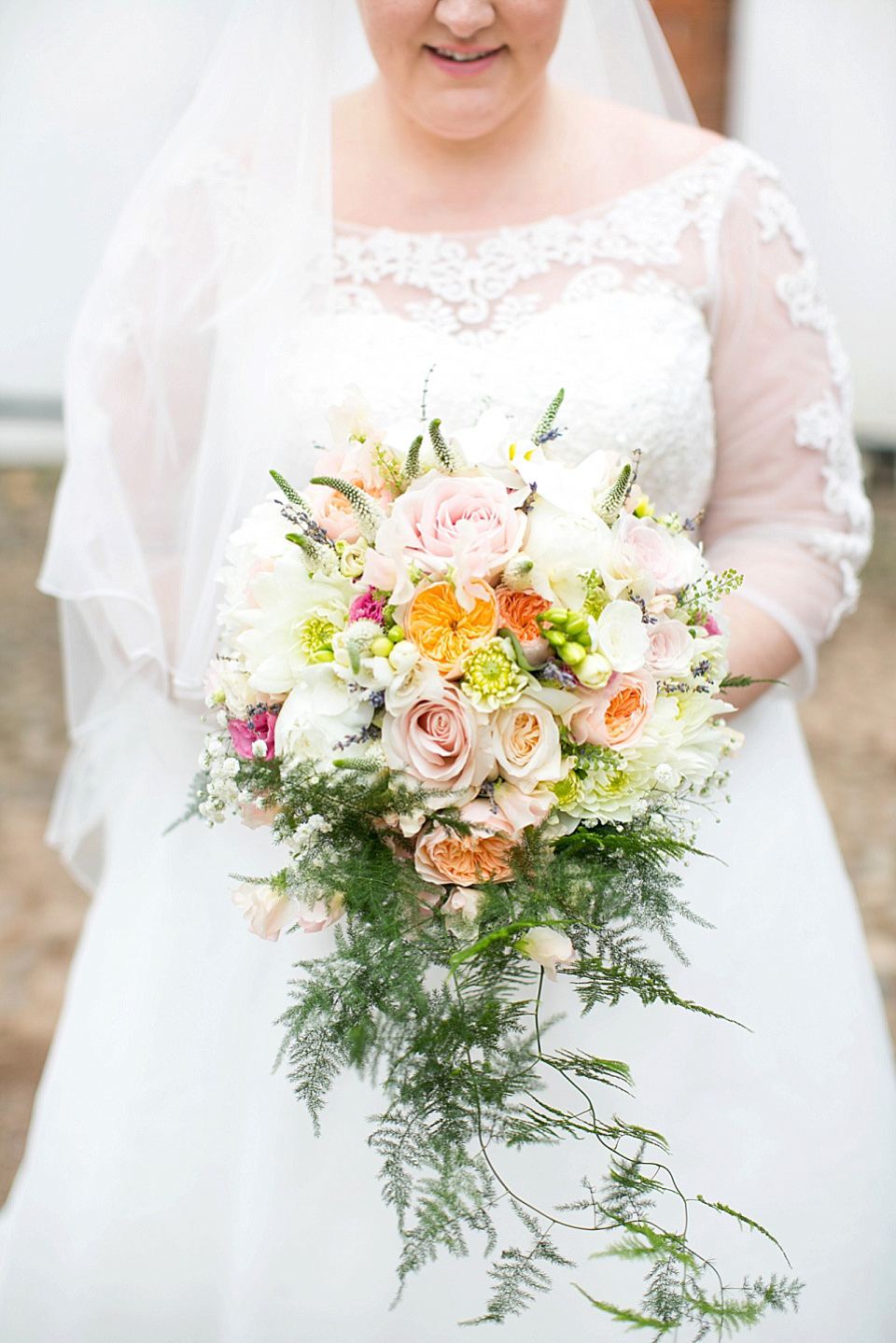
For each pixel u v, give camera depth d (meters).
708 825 1.72
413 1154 1.23
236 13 1.70
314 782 1.23
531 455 1.32
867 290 6.02
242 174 1.70
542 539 1.25
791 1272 1.60
